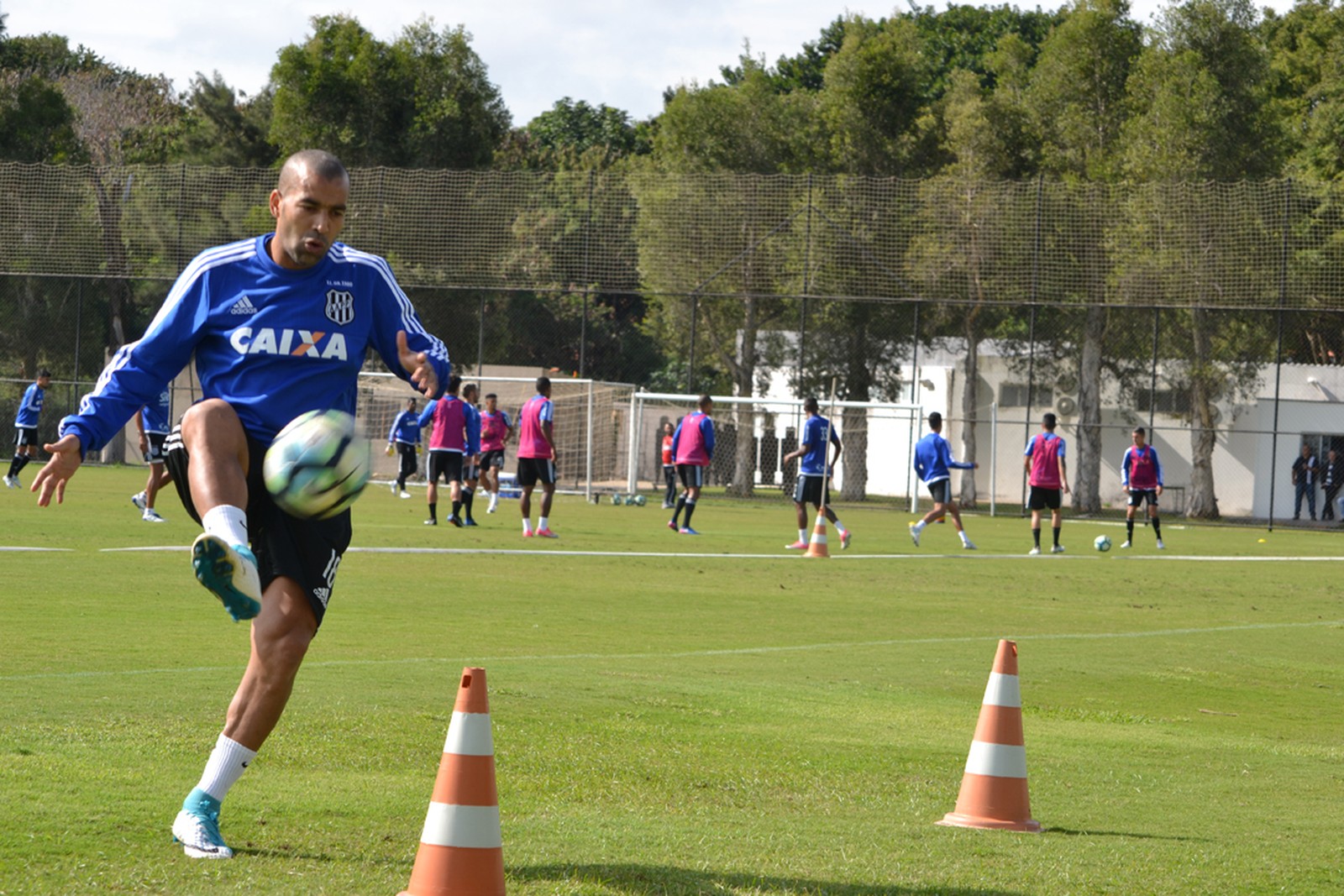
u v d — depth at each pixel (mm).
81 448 6953
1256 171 66188
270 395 7070
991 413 65750
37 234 65562
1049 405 66562
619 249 63375
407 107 77688
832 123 73562
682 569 26828
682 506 39062
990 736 8352
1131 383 64375
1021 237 61562
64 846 6742
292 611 6766
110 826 7160
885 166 73438
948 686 14086
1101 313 63531
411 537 32094
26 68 99500
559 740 10352
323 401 7191
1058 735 11852
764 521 48125
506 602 19953
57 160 78500
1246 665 16875
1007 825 8234
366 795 8250
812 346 64375
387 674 12766
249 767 8828
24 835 6895
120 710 10391
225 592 5641
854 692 13414
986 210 61812
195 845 6695
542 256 63281
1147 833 8344
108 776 8266
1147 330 63438
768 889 6578
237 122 96062
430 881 5988
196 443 6684
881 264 62812
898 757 10422
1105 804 9172
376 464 65562
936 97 99312
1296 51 87812
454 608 18969
